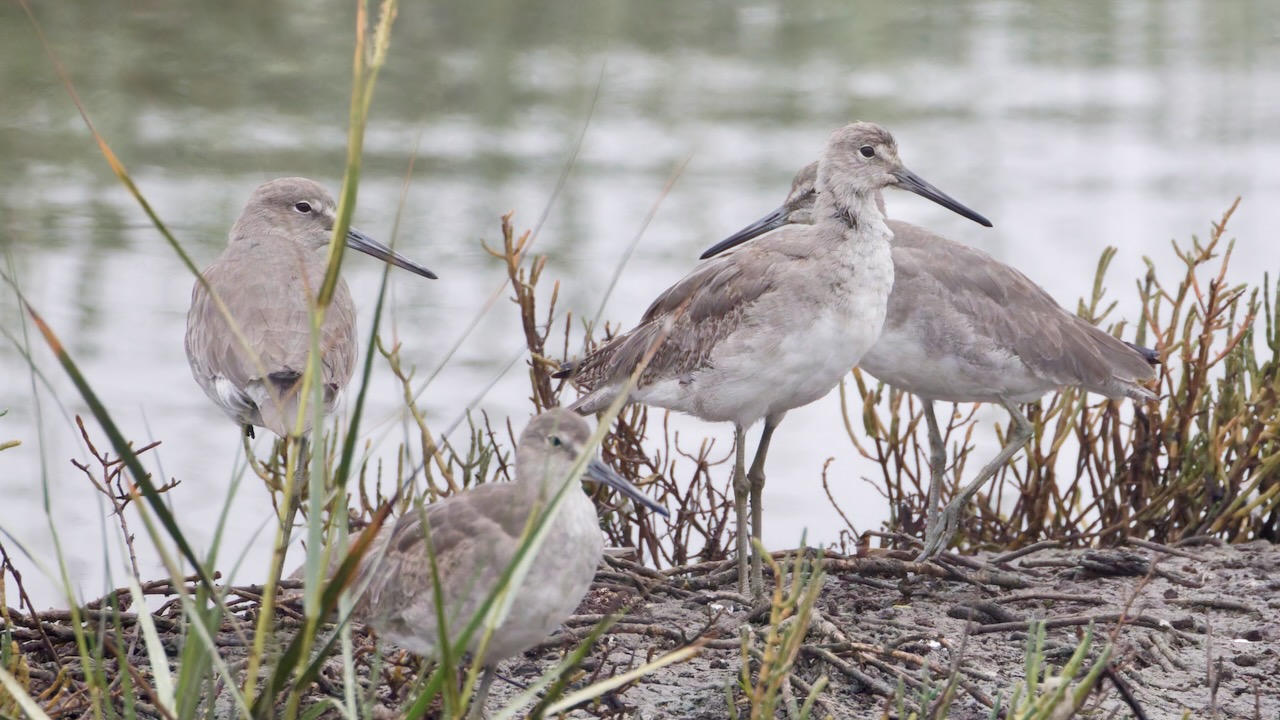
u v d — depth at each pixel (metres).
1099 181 25.73
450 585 8.10
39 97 28.00
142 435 17.27
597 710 9.20
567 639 9.89
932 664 9.54
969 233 23.30
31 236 22.09
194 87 28.97
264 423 10.98
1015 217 23.97
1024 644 10.37
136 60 30.23
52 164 25.14
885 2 37.75
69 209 23.30
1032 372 12.87
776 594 7.61
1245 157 27.02
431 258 21.86
